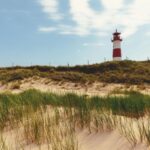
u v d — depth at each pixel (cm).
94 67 3697
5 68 4100
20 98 877
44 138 532
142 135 476
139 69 3384
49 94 979
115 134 513
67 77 3088
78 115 624
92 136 528
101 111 638
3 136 585
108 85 2822
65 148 454
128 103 756
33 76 3119
